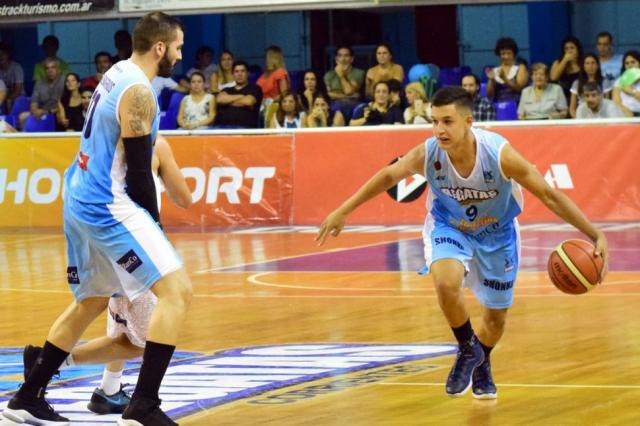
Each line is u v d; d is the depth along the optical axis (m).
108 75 7.73
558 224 21.22
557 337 11.22
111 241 7.59
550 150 21.00
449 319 8.36
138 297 7.80
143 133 7.57
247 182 22.56
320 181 22.20
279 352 10.82
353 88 24.20
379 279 15.80
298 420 8.12
